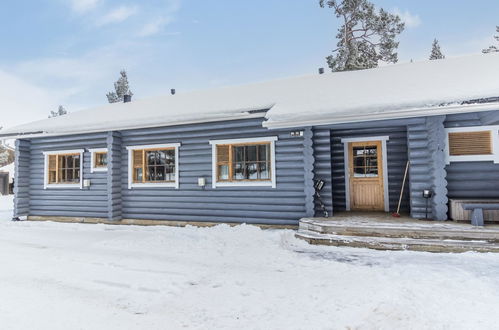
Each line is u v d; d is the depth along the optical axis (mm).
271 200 6969
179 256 4980
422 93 5441
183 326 2676
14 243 6191
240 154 7434
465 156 5684
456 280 3518
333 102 6012
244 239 5852
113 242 6086
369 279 3668
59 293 3500
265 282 3703
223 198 7414
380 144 7180
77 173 9039
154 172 8289
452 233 4789
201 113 7219
